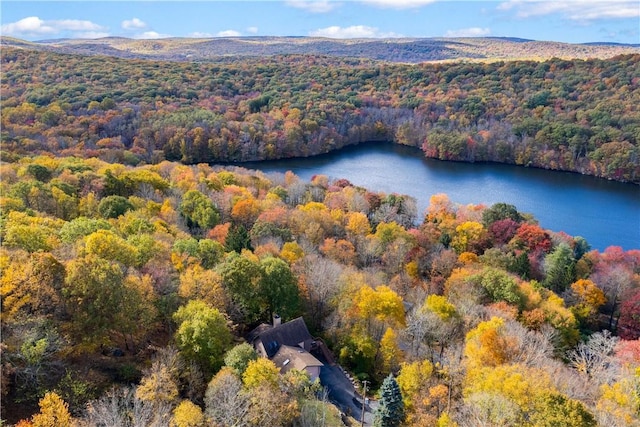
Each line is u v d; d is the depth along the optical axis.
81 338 53.97
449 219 132.88
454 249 121.12
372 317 72.94
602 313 106.38
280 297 73.69
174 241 86.75
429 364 62.50
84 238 72.12
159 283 66.25
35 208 96.44
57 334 49.50
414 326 72.38
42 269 54.88
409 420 54.12
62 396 45.47
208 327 55.78
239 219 116.81
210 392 48.00
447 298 88.25
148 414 43.44
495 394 48.91
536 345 68.94
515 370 54.22
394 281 95.81
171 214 106.94
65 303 54.94
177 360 52.97
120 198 102.50
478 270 97.25
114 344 57.84
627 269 112.88
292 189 150.12
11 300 51.19
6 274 53.41
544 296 95.50
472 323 76.75
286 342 68.44
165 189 128.62
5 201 87.50
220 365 55.72
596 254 121.38
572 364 75.31
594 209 173.38
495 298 88.88
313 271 82.44
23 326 48.69
